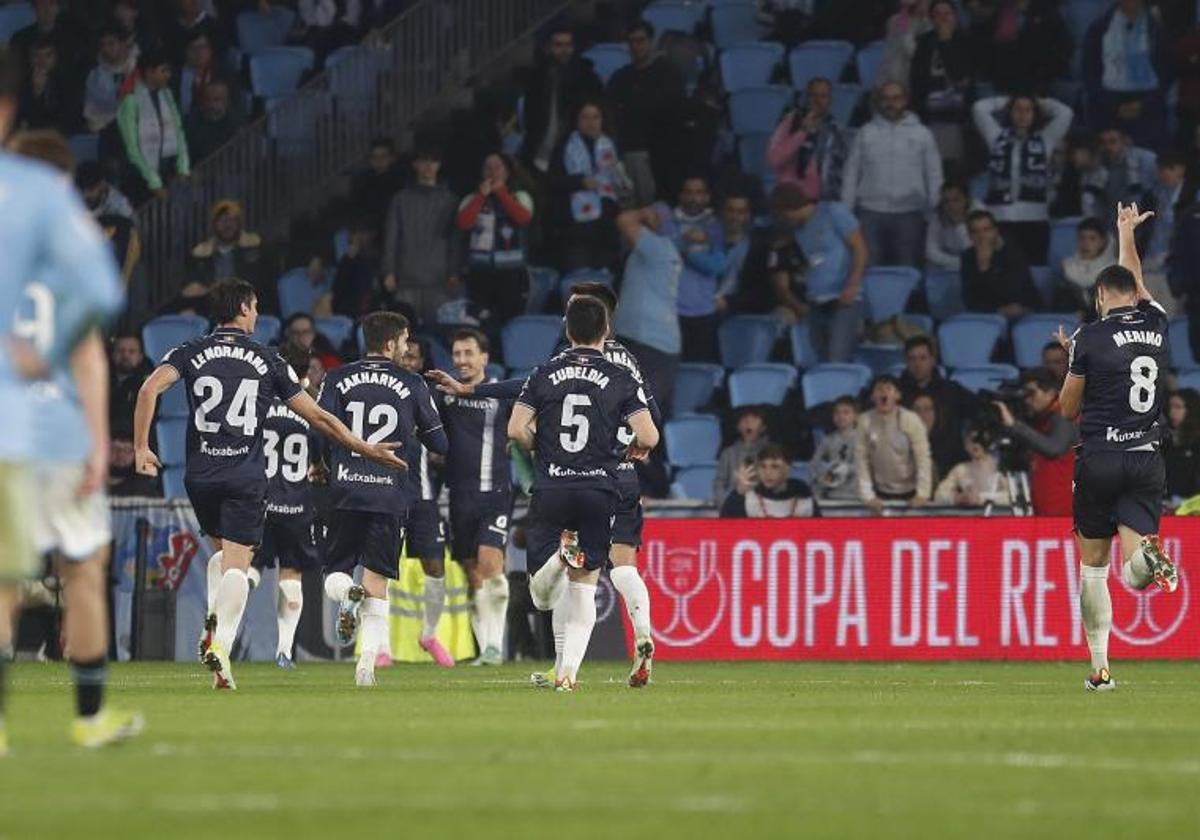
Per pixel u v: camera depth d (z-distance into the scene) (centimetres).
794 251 8319
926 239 8619
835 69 9594
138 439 4562
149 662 6756
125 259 8300
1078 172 8675
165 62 8962
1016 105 8650
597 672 5631
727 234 8538
